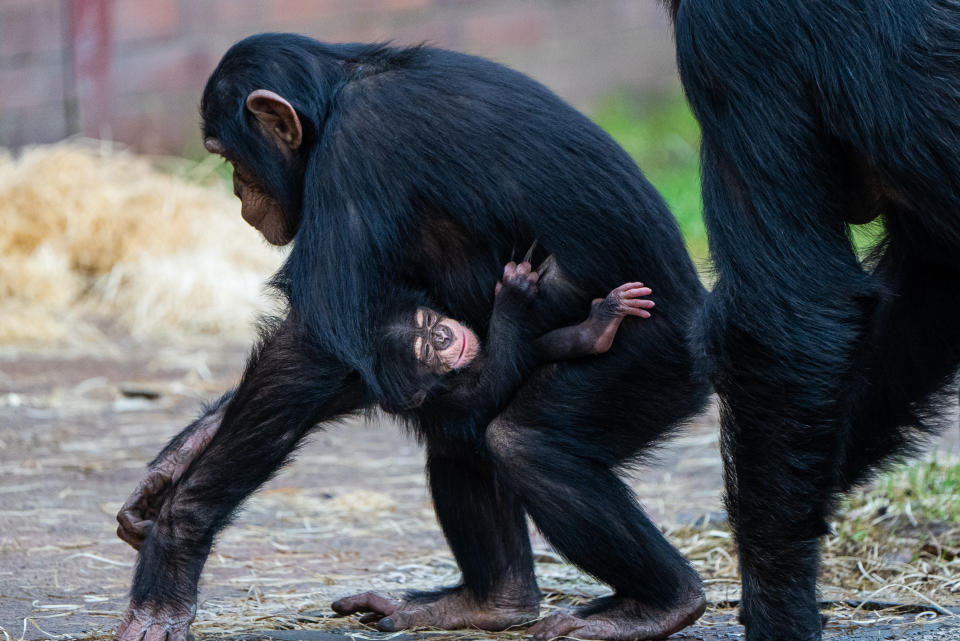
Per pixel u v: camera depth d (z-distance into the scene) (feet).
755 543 24.04
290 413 27.30
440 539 38.50
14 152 106.52
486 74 29.91
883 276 28.07
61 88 105.91
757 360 23.39
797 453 23.52
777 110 23.24
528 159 28.66
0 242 80.07
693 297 29.37
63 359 67.36
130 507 28.73
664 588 27.73
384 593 32.76
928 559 33.91
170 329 75.31
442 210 28.76
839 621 29.12
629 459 28.84
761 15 23.27
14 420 54.13
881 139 23.12
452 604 30.37
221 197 90.89
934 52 22.91
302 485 45.21
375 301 28.32
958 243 23.73
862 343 23.91
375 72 30.19
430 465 30.63
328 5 107.45
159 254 81.46
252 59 30.35
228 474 27.07
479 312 29.32
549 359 28.12
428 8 109.29
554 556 36.55
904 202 24.54
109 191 83.87
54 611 30.89
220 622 29.99
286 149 30.22
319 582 33.94
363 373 27.43
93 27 105.29
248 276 80.28
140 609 26.86
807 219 23.35
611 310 27.45
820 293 23.21
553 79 111.65
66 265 80.48
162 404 57.72
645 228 28.91
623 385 28.02
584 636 27.53
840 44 23.03
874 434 28.66
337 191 28.48
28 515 40.24
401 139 28.73
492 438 27.84
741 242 23.53
